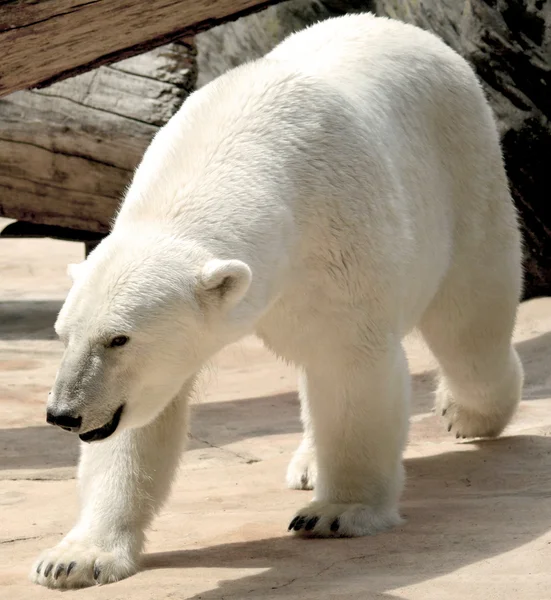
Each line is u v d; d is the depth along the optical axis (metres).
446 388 10.18
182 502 8.46
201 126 6.94
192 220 6.48
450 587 5.90
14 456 10.12
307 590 6.04
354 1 16.70
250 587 6.20
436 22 15.63
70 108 15.84
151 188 6.71
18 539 7.55
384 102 7.75
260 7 10.31
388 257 7.11
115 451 6.88
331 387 7.29
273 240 6.65
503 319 9.12
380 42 8.20
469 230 8.60
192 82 16.03
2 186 16.31
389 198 7.25
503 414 9.95
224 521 7.82
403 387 7.45
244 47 16.98
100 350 6.06
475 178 8.61
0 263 23.19
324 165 6.95
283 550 7.00
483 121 8.79
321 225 6.94
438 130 8.33
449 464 9.32
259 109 6.96
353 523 7.24
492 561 6.36
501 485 8.57
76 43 9.41
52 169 16.11
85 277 6.22
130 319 6.05
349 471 7.43
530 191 15.69
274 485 8.97
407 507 7.99
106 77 15.83
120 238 6.39
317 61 7.79
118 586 6.42
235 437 10.84
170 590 6.25
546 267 15.87
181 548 7.23
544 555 6.37
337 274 6.99
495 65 15.34
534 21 14.98
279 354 7.50
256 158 6.77
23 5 8.85
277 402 12.38
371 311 7.09
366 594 5.84
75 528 6.85
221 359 14.84
